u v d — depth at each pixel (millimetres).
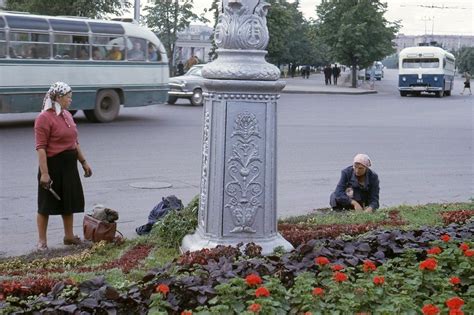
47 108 7168
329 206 10023
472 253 5023
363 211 8508
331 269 4777
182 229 6969
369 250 5543
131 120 21875
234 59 6129
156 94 22000
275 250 6082
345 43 50875
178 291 4367
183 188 11266
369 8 50969
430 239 5980
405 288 4418
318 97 38312
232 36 6113
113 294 4203
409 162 14875
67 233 7402
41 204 7246
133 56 21203
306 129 20672
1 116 22109
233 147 6180
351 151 16156
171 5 42625
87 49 19906
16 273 6066
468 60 96500
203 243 6281
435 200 10969
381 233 6152
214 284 4492
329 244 5641
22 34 18312
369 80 62406
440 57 42719
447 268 5043
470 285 4863
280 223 7938
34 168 12609
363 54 50562
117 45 20703
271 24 45250
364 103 34375
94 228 7297
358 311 4117
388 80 73625
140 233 8086
